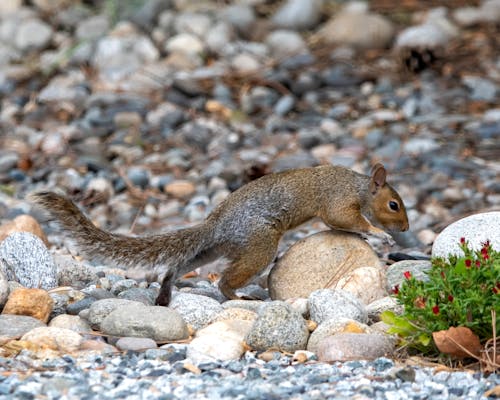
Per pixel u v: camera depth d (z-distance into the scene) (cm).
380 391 720
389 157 1659
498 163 1630
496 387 714
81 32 2250
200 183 1588
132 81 2027
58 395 703
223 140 1773
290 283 974
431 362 808
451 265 848
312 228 1380
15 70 2120
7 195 1526
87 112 1914
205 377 747
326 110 1903
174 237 962
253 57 2131
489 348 790
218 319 880
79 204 1510
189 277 1152
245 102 1927
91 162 1656
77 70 2125
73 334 828
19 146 1769
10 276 989
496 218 995
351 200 1005
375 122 1809
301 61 2097
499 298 785
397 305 901
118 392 707
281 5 2362
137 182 1578
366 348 801
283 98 1922
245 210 977
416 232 1355
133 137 1791
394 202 1034
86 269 1051
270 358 803
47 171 1638
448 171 1588
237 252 975
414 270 990
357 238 1002
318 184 1002
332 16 2288
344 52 2122
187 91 1950
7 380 737
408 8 2323
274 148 1727
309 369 771
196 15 2294
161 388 718
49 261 998
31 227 1199
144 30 2278
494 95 1912
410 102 1877
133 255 957
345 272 972
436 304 809
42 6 2384
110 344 840
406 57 2025
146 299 969
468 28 2241
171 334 841
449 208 1470
